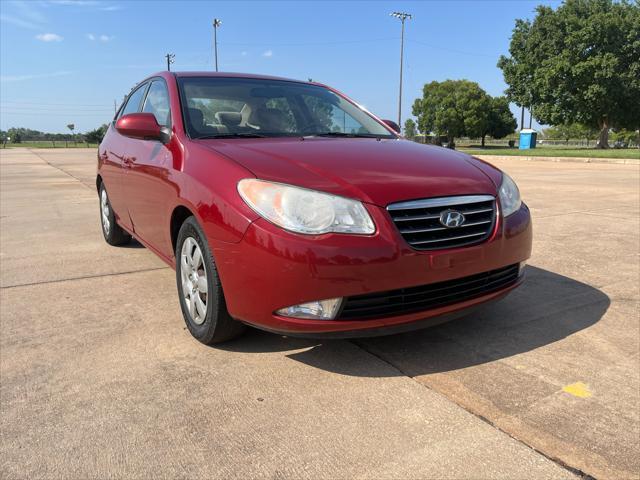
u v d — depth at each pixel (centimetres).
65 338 295
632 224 629
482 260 256
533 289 380
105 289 385
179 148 307
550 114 3953
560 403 226
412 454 192
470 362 266
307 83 423
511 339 293
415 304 246
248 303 242
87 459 189
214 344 284
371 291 231
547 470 184
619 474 181
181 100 343
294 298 229
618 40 3650
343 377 250
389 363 264
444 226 246
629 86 3644
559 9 3962
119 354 275
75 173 1544
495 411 221
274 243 229
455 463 187
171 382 245
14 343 288
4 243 545
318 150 284
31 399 230
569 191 991
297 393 236
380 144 322
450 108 6134
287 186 238
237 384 244
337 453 193
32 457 190
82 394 234
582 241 536
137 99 454
